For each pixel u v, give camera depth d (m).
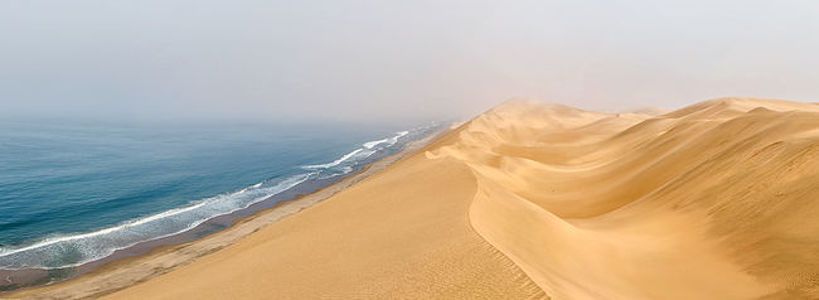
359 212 20.34
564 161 50.78
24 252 24.14
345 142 109.12
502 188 21.88
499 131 83.00
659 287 12.84
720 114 55.62
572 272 12.30
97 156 76.12
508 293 8.72
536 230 15.28
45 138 111.62
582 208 27.22
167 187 47.22
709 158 23.67
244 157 76.94
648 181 27.55
